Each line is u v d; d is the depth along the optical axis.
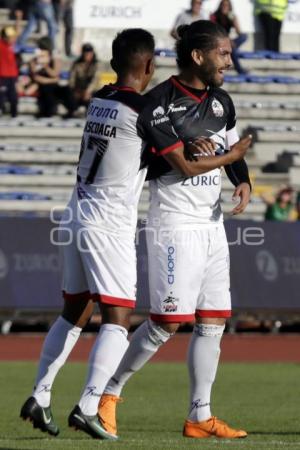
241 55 81.62
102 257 23.02
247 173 25.91
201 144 23.98
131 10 78.56
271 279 59.31
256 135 76.81
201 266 25.03
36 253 57.66
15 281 57.38
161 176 24.92
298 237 59.72
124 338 23.05
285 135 76.94
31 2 78.81
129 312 23.30
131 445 22.25
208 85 25.08
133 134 23.03
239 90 80.44
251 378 43.72
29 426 29.47
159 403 35.81
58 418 31.50
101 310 23.28
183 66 24.94
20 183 71.69
